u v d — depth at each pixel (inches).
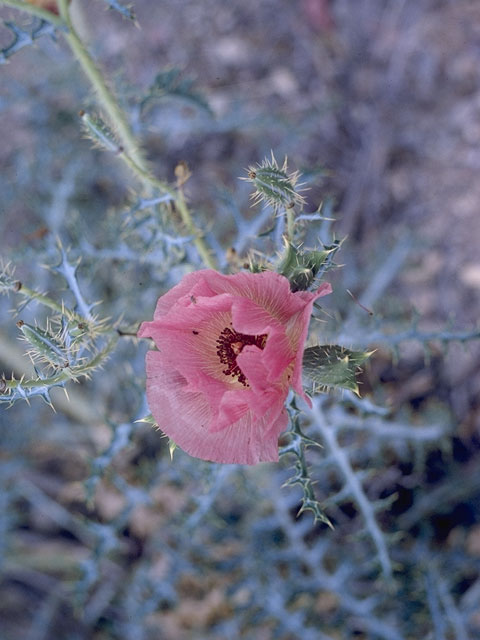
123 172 19.4
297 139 20.3
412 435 15.7
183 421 8.5
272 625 17.5
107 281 17.7
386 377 19.0
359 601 16.0
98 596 19.2
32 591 20.0
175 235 11.5
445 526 18.3
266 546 17.0
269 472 16.6
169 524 18.4
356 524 18.2
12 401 8.9
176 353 8.3
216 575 17.7
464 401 18.8
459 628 15.3
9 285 10.0
